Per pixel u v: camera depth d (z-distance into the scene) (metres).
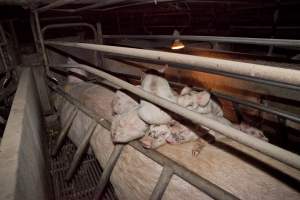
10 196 0.99
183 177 1.53
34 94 3.40
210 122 1.22
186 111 1.35
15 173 1.16
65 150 3.58
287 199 1.31
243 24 5.82
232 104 2.53
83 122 3.02
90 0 2.45
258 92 2.50
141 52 1.42
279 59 2.92
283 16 4.82
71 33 4.73
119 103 2.22
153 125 1.84
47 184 2.22
